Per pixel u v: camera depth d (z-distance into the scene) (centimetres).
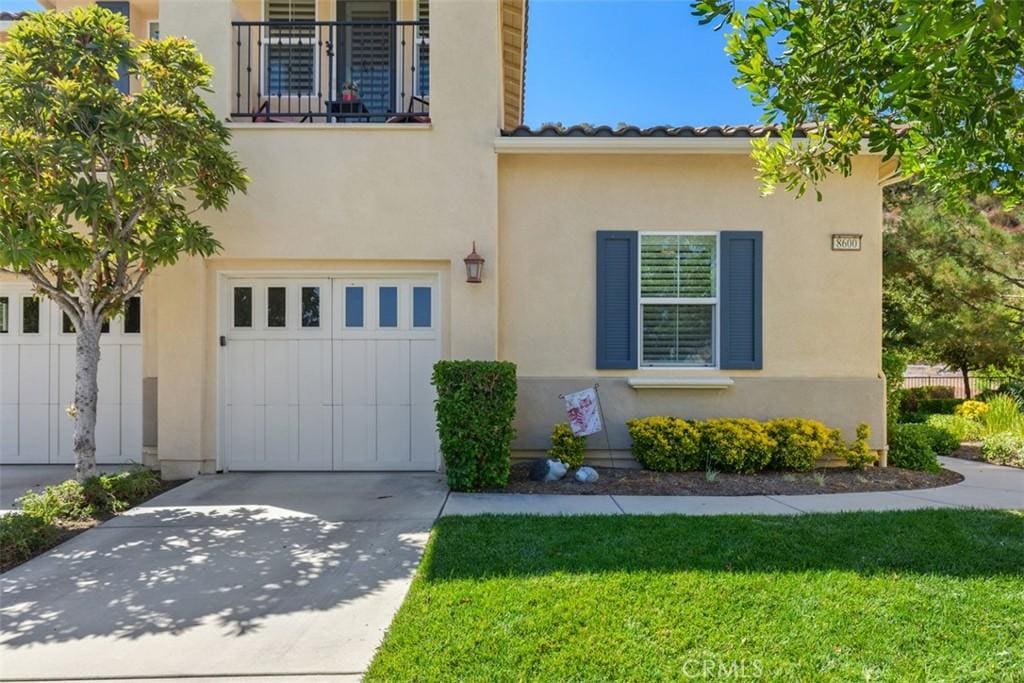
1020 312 1339
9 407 872
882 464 815
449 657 330
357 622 383
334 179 783
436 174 786
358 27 955
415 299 811
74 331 876
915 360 1686
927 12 265
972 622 366
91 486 630
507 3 901
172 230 655
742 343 825
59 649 354
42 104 575
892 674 314
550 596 400
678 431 770
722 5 367
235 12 834
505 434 697
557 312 829
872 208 827
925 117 315
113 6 949
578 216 832
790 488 702
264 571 464
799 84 367
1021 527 538
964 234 1352
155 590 432
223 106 795
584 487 706
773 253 829
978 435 1080
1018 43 292
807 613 377
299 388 805
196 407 777
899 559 463
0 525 513
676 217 829
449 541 505
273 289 808
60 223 611
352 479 758
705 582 420
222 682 319
